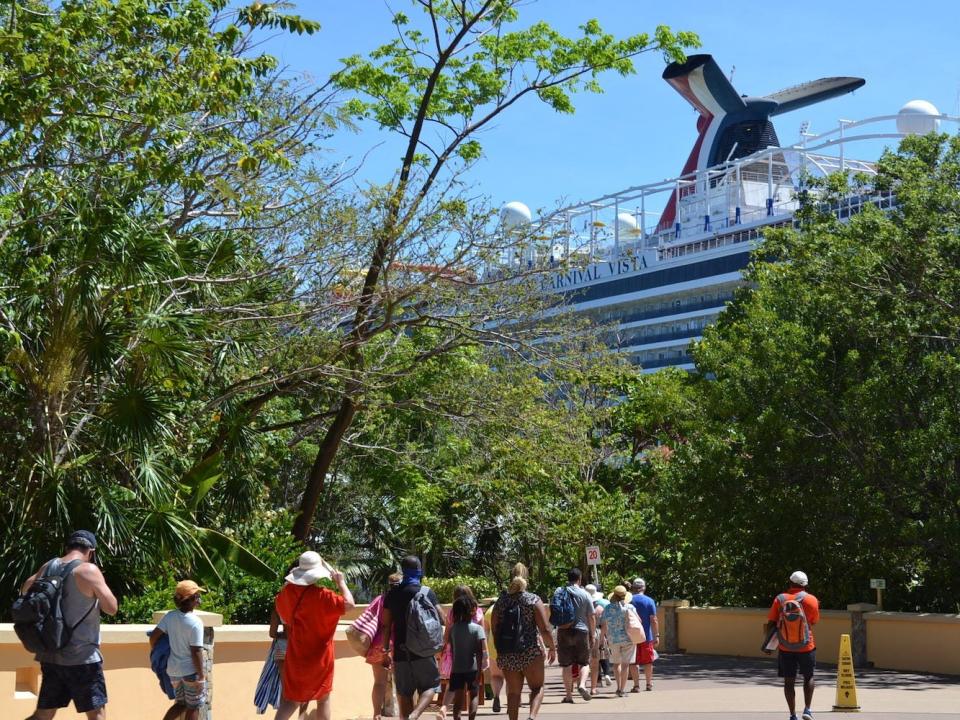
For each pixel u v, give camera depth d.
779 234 26.03
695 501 26.25
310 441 30.69
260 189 18.56
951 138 23.89
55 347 14.09
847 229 24.22
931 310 22.88
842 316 23.94
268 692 10.24
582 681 16.58
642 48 23.11
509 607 12.11
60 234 14.20
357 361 21.00
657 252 106.81
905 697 16.81
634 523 33.22
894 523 24.09
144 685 10.89
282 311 19.59
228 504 19.44
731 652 27.28
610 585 34.75
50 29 12.76
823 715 14.26
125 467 15.24
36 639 8.09
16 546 13.31
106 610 8.35
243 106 17.42
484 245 20.34
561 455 23.41
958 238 21.98
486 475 25.22
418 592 10.52
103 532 13.74
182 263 16.89
